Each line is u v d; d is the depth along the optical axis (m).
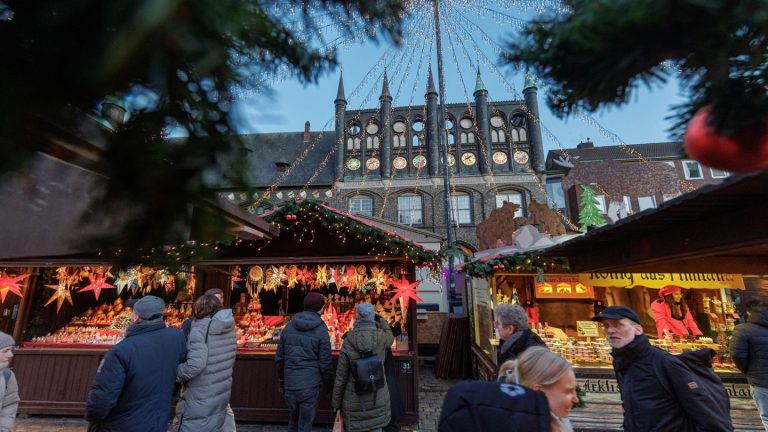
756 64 0.42
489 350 5.50
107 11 0.27
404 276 4.86
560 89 0.51
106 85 0.35
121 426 2.12
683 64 0.44
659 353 2.01
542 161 15.08
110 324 5.21
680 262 3.52
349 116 16.59
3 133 0.35
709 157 0.47
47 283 5.02
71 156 0.45
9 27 0.31
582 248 3.68
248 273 5.11
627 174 14.66
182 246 0.52
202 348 2.85
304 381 3.35
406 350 4.66
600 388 4.32
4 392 2.43
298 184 15.84
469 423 1.08
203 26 0.32
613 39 0.41
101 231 0.48
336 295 5.81
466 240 14.37
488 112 15.93
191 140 0.44
